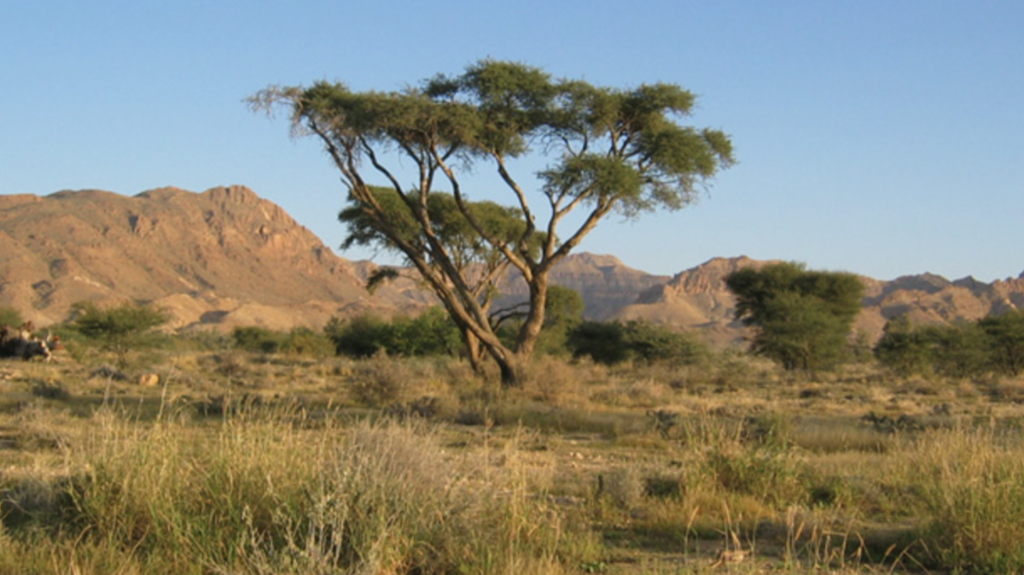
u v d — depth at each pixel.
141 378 30.61
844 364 61.91
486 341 30.17
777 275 64.00
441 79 31.80
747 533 9.19
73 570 6.38
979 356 51.97
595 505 10.26
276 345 74.19
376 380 25.41
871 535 9.20
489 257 43.88
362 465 7.61
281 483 7.75
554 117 30.48
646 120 31.27
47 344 46.12
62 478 8.73
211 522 7.37
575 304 59.22
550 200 30.39
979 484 8.72
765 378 48.03
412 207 31.03
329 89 30.72
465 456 9.92
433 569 7.20
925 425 20.91
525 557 7.40
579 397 27.42
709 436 12.64
